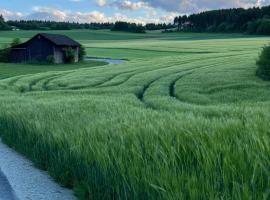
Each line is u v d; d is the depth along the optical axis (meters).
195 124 7.97
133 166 5.86
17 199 7.28
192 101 23.56
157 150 6.17
